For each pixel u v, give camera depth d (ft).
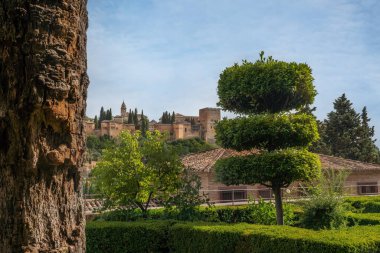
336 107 150.61
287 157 41.04
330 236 26.58
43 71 11.23
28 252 11.46
